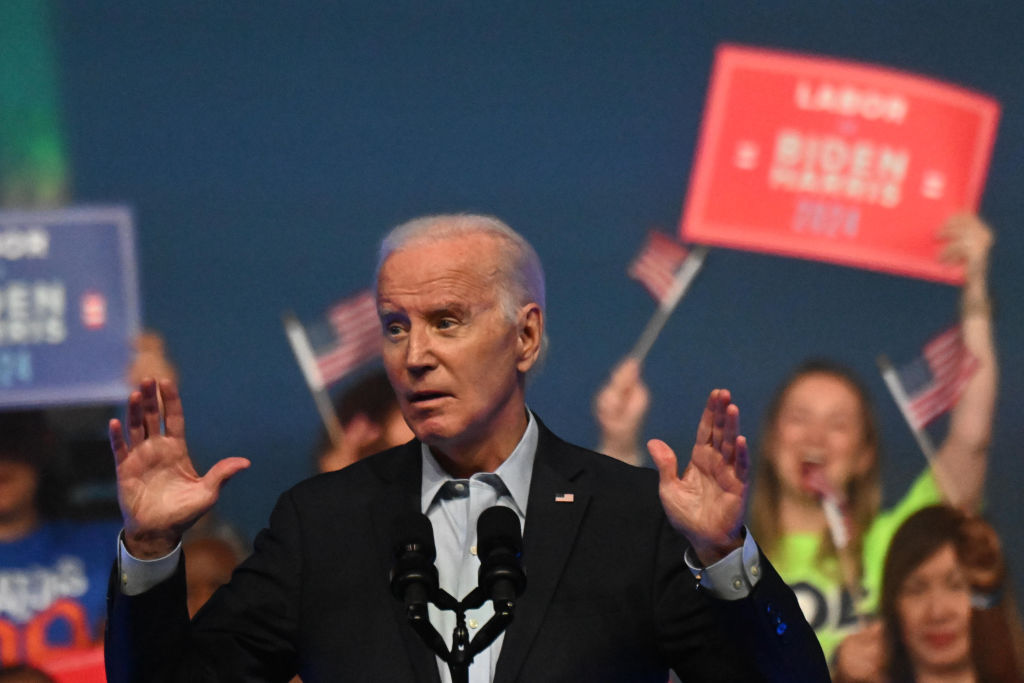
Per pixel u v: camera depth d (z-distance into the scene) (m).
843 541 15.35
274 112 15.45
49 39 15.27
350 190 15.44
